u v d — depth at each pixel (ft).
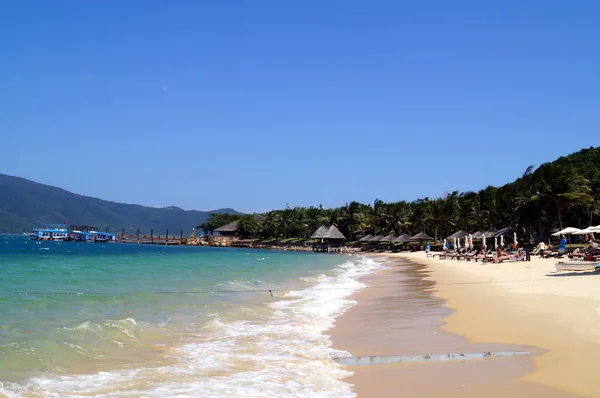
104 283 78.38
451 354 33.22
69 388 26.40
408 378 28.25
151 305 55.67
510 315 47.21
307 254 281.54
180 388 26.81
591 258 87.71
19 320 43.21
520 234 238.07
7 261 145.48
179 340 39.04
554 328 39.78
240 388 26.91
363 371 30.19
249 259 187.83
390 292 74.28
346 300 65.16
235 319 48.57
